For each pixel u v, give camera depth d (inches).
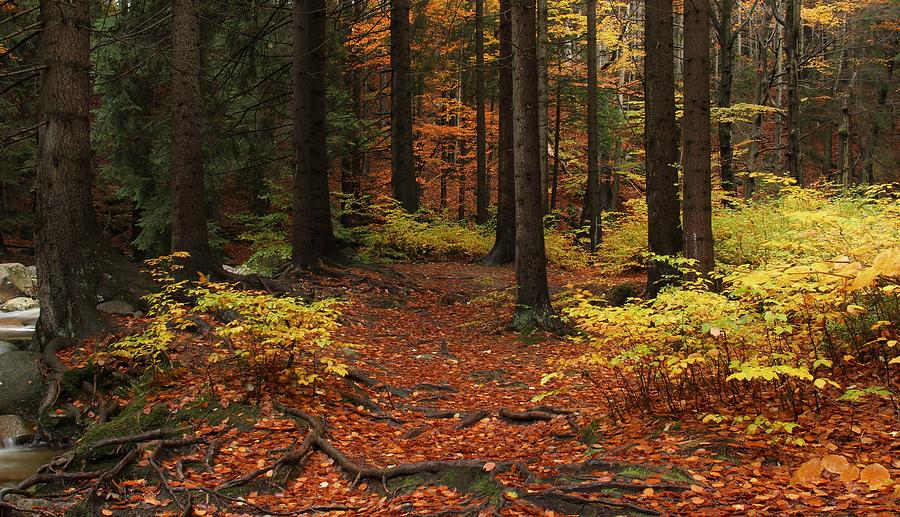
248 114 780.0
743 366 183.6
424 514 178.4
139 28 587.5
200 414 259.3
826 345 235.8
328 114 888.3
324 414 273.0
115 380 308.5
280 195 775.1
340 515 191.3
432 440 262.2
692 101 352.2
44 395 303.4
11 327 498.6
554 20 1069.8
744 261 462.0
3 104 644.7
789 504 150.2
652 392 254.8
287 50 807.1
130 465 225.6
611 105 1233.4
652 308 234.2
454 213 1427.2
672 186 459.2
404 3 788.6
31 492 218.4
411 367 379.9
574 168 1513.3
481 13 947.3
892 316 225.3
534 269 459.8
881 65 1425.9
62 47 367.9
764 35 1133.1
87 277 369.1
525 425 268.8
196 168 432.1
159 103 799.1
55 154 366.0
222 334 272.4
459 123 1273.4
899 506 139.9
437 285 628.7
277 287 468.1
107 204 1061.8
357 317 484.7
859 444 175.8
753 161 922.7
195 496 205.5
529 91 449.4
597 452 206.4
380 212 829.8
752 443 185.6
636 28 1236.5
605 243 737.0
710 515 148.6
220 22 646.5
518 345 426.3
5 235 1023.6
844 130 1073.5
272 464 222.4
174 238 430.6
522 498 174.7
